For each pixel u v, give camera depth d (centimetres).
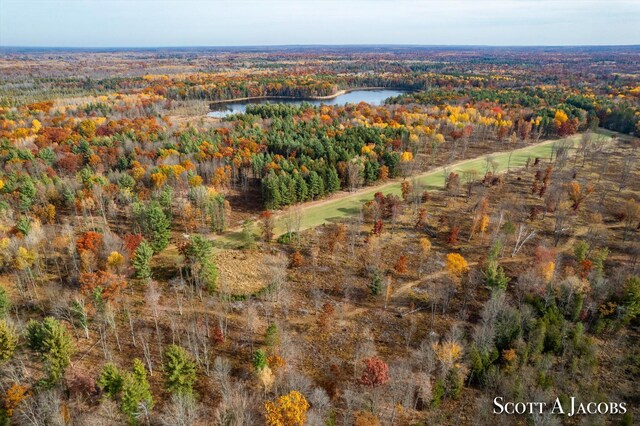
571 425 5794
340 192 13300
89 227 10469
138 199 10869
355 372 6606
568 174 14162
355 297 8388
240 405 5759
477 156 16750
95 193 10862
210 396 6109
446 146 17988
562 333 6956
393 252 9819
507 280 8312
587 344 6931
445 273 9006
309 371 6625
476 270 8856
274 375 6194
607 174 14438
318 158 14250
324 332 7469
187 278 8631
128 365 6575
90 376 6206
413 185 12400
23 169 12644
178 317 7669
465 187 13362
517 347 6669
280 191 11888
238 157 14025
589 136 16362
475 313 7881
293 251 9962
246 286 8638
